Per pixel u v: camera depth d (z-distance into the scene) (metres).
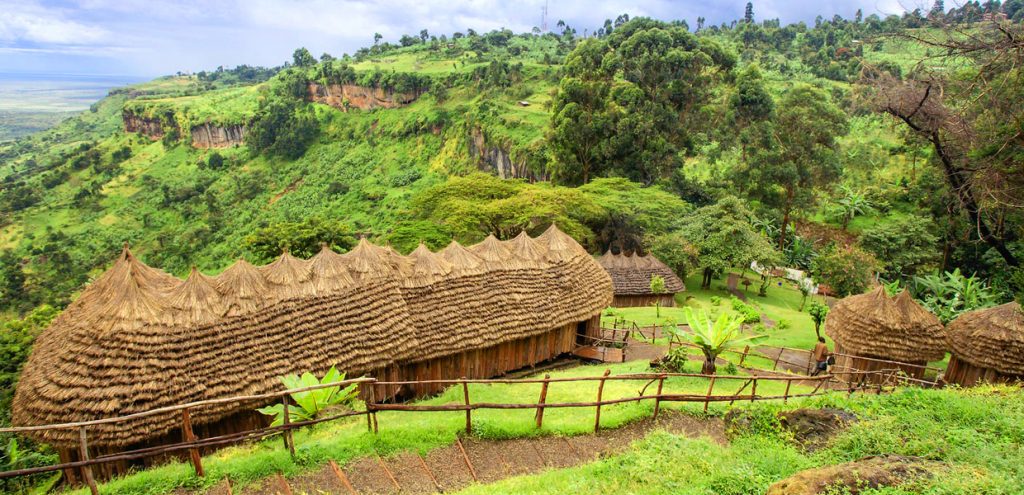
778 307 30.62
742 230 33.62
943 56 21.25
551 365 18.70
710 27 125.00
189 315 12.41
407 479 9.23
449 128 86.62
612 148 43.94
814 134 43.66
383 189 79.88
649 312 26.44
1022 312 16.44
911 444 8.57
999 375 15.77
